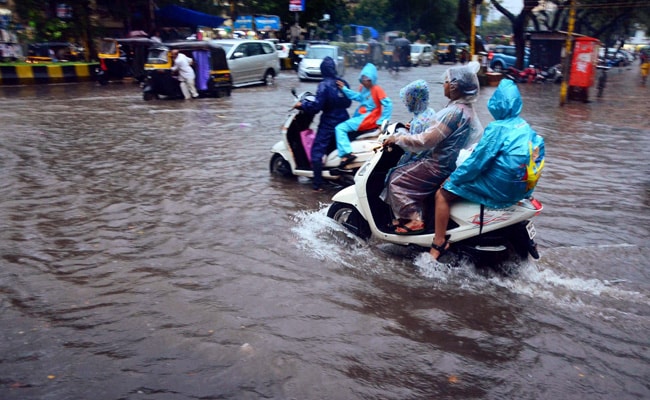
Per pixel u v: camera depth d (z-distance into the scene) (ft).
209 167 27.45
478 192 14.35
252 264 15.62
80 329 11.91
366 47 124.88
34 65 75.41
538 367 11.00
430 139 14.88
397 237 16.46
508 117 13.82
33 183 23.90
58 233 17.84
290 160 24.58
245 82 73.82
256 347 11.30
